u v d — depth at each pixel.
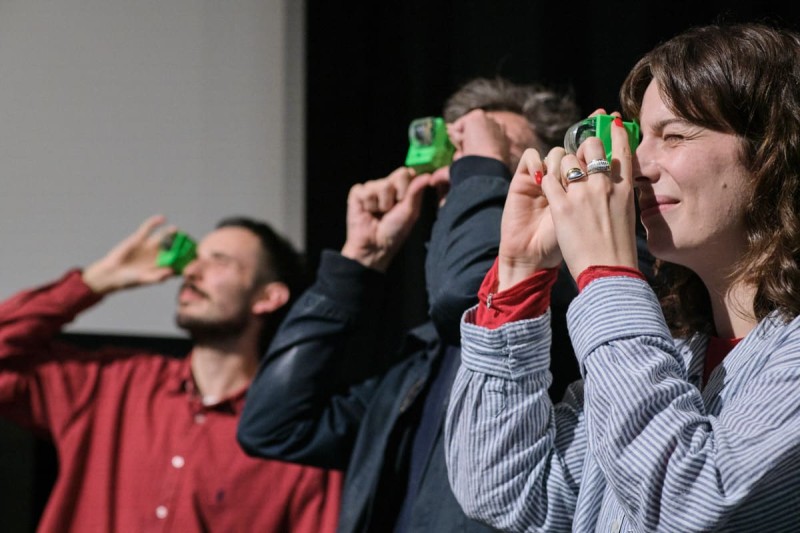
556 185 1.23
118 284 3.02
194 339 2.98
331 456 2.13
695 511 1.05
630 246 1.20
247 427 2.14
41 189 3.44
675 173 1.21
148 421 2.81
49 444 3.14
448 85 3.17
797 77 1.21
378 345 3.15
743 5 2.68
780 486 1.08
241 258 2.99
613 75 2.86
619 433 1.10
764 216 1.20
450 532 1.65
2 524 3.07
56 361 2.93
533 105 2.15
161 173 3.48
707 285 1.29
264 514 2.61
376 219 2.19
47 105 3.48
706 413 1.19
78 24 3.52
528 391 1.34
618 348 1.13
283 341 2.15
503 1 3.06
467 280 1.68
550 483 1.33
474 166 1.90
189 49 3.55
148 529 2.64
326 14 3.42
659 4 2.83
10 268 3.39
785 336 1.17
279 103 3.56
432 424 1.85
